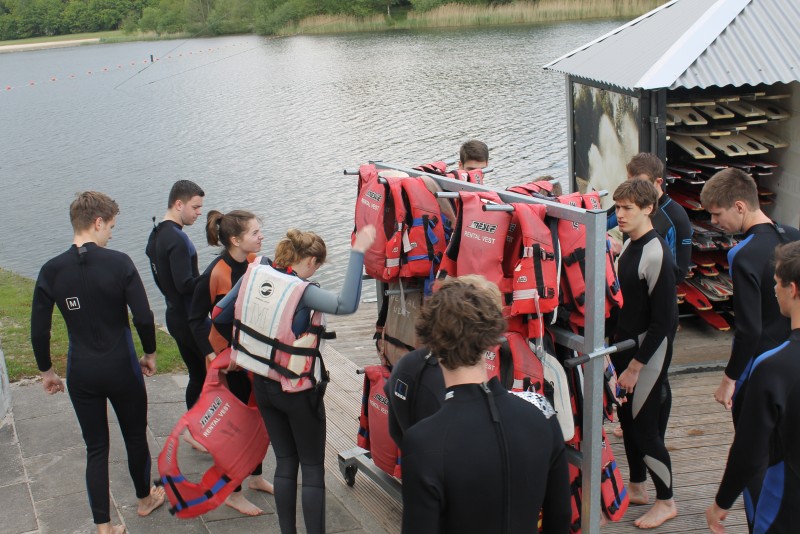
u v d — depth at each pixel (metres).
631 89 5.57
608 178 6.27
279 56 47.88
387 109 26.09
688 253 4.57
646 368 3.84
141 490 4.01
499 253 3.24
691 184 6.63
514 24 48.75
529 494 2.14
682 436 4.80
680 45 5.60
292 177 19.08
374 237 3.34
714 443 4.70
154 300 12.20
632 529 3.94
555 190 3.93
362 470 4.23
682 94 6.15
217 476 3.74
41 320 3.76
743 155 6.43
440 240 3.72
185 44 64.94
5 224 17.75
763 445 2.61
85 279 3.66
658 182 4.50
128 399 3.82
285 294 3.37
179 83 40.47
